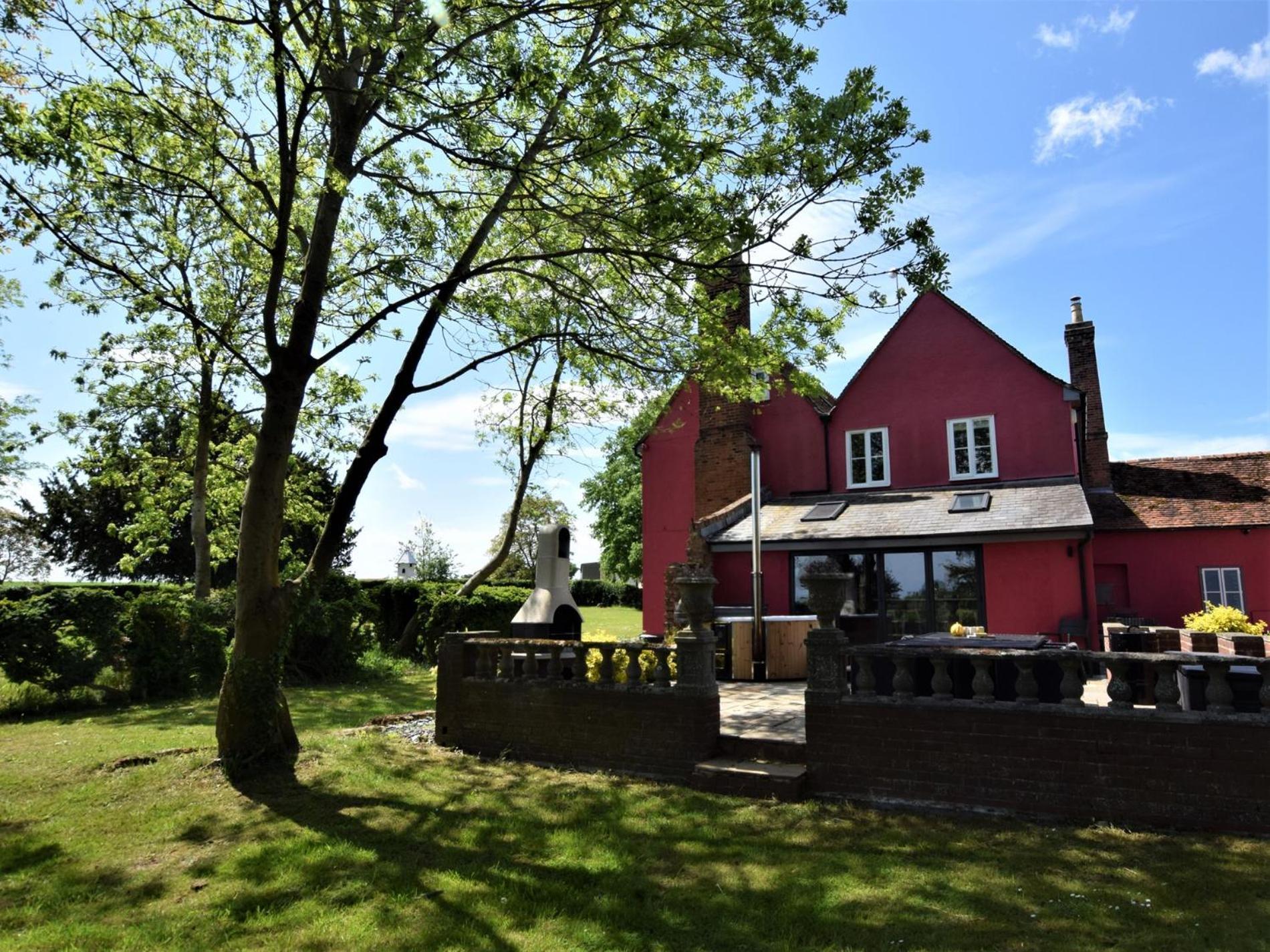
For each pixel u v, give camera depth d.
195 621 13.81
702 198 7.89
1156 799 5.74
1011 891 4.74
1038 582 14.66
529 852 5.63
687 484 21.00
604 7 7.08
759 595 12.86
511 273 11.12
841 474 19.09
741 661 12.62
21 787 7.32
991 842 5.59
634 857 5.48
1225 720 5.61
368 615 17.22
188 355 16.20
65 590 12.73
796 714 9.00
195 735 9.67
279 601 8.16
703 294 9.80
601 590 52.91
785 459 19.86
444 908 4.67
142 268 8.55
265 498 8.09
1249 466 20.38
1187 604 18.58
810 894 4.80
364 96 7.72
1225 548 18.38
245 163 8.85
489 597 18.95
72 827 6.23
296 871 5.27
